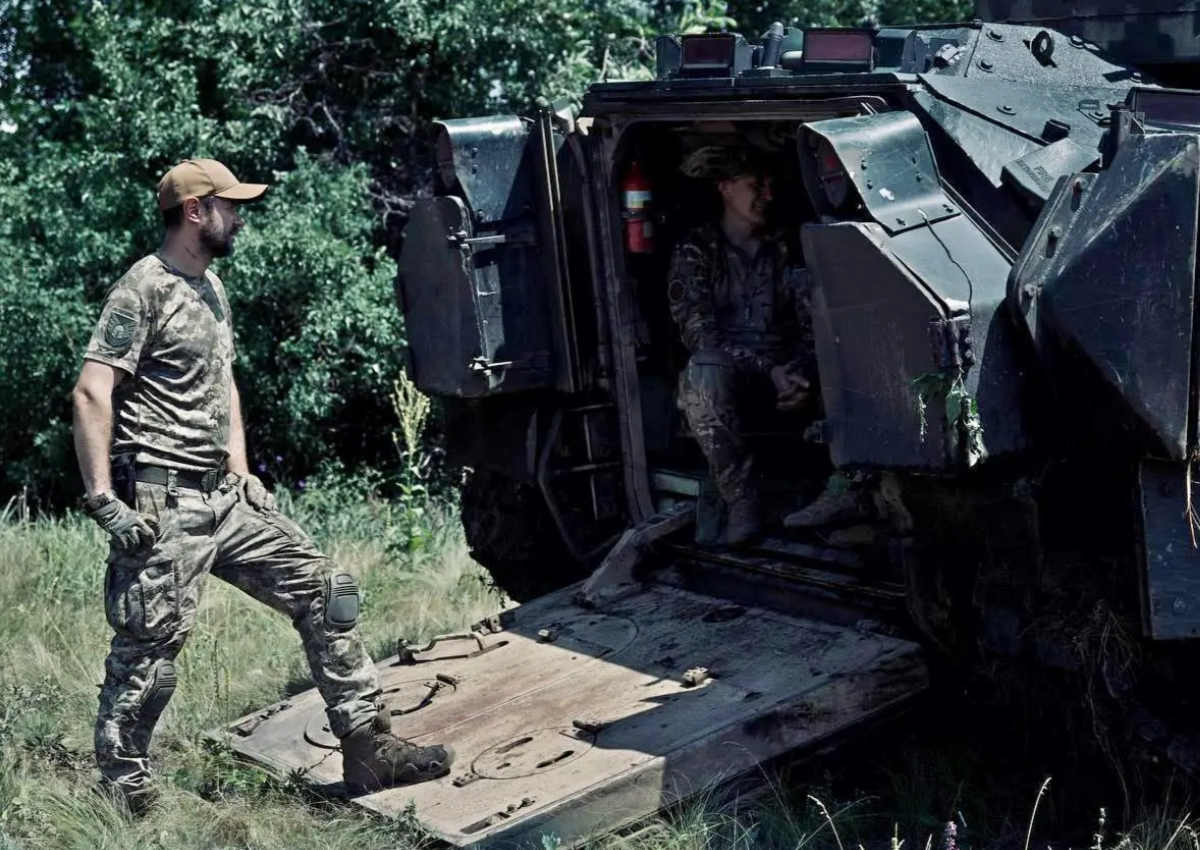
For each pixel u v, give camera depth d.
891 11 11.98
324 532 9.13
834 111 4.71
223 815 4.49
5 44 12.80
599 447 5.99
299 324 10.58
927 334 4.04
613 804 4.18
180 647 4.55
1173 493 4.01
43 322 10.41
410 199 11.52
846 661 4.62
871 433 4.24
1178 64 5.43
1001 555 4.29
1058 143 4.50
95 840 4.39
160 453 4.43
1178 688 4.18
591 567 5.98
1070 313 3.99
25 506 9.73
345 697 4.52
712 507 5.64
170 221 4.49
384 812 4.30
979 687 4.56
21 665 6.14
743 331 5.75
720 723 4.39
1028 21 5.74
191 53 11.31
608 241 5.90
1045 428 4.18
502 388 5.76
